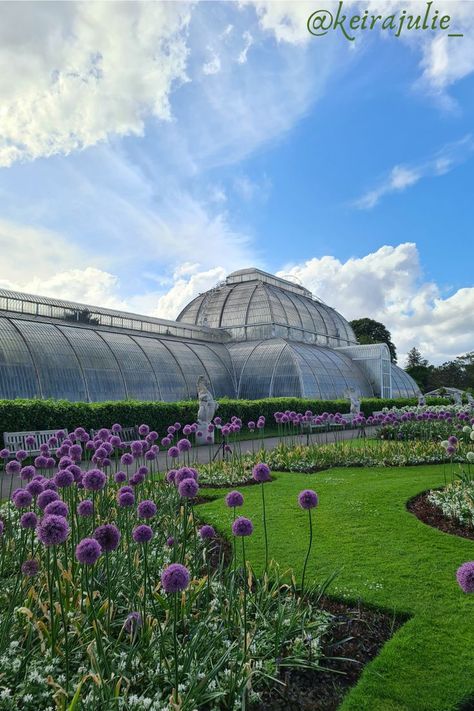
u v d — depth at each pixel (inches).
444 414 775.1
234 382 1509.6
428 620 202.7
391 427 849.5
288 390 1446.9
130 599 193.5
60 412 677.3
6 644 164.7
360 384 1820.9
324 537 308.5
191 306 2022.6
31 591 180.5
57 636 167.0
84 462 573.9
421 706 152.8
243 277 2064.5
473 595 224.1
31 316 1077.8
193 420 883.4
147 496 368.2
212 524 338.0
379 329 3405.5
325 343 2057.1
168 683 153.6
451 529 328.2
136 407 789.9
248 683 149.6
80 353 1028.5
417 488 437.7
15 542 260.7
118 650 166.9
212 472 515.8
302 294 2300.7
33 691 145.7
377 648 187.2
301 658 174.1
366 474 535.2
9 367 866.1
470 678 165.0
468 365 3639.3
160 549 261.9
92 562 138.6
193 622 185.8
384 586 235.0
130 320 1386.6
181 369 1294.3
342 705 153.6
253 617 195.6
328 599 224.8
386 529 323.3
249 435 966.4
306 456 619.8
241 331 1786.4
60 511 167.9
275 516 356.5
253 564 264.1
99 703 133.8
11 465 277.0
